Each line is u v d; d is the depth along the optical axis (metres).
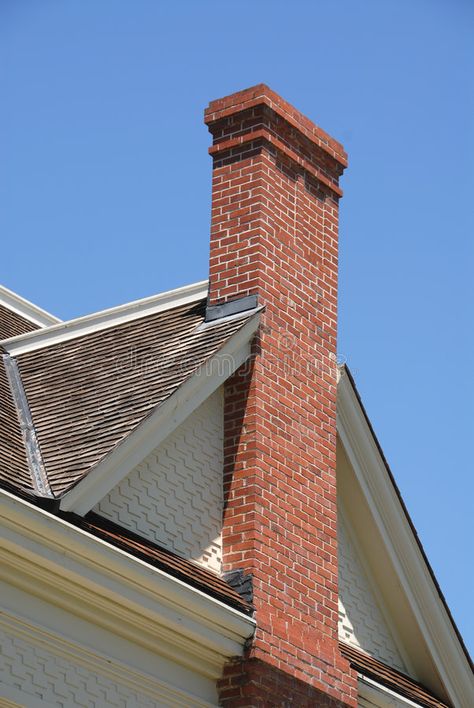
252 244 15.88
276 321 15.69
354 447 16.77
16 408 15.20
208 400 15.02
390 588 17.05
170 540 14.01
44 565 12.03
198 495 14.52
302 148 16.94
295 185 16.70
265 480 14.81
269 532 14.64
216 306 15.84
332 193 17.33
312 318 16.31
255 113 16.47
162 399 13.80
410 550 17.00
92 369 15.69
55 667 12.27
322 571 15.20
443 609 17.20
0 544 11.73
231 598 13.85
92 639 12.62
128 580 12.61
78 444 13.55
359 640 16.48
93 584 12.34
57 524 11.97
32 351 17.12
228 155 16.55
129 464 13.36
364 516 16.91
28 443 14.02
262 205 16.03
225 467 14.93
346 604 16.48
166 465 14.25
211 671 13.77
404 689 16.27
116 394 14.58
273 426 15.17
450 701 17.17
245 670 13.75
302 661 14.38
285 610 14.44
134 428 13.36
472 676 17.31
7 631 11.93
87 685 12.52
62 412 14.64
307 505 15.33
